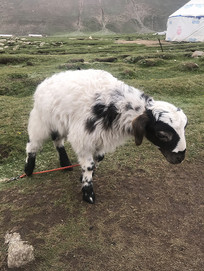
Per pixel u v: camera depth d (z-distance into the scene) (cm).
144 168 104
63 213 81
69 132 79
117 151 117
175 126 65
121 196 89
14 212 81
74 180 98
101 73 80
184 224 77
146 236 73
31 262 65
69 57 334
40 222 77
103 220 78
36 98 86
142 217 79
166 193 90
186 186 94
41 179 99
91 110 73
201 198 88
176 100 182
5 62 302
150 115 67
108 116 72
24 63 305
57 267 64
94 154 91
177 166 106
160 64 289
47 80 85
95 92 74
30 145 93
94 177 99
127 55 349
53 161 112
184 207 84
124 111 71
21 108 158
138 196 89
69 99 76
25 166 99
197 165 107
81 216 79
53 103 79
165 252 68
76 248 69
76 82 76
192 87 203
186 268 64
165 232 74
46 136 91
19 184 96
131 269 63
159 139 68
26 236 72
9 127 133
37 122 88
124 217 79
